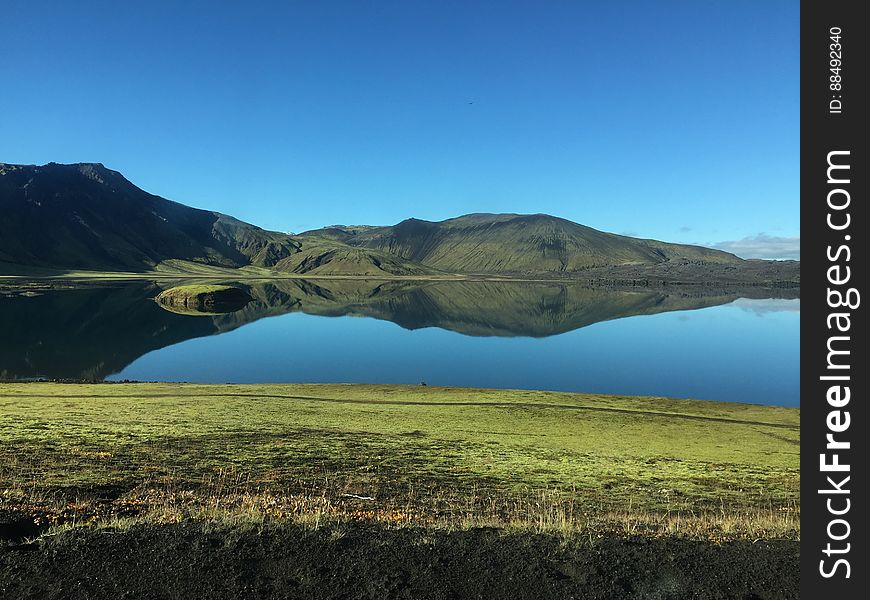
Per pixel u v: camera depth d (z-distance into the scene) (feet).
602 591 25.30
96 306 421.18
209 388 136.87
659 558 28.71
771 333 318.86
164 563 26.40
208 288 513.04
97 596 23.72
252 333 305.12
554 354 242.37
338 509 39.68
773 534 33.68
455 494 50.55
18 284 622.13
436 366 211.20
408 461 65.92
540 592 25.07
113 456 59.67
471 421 100.68
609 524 35.94
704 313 458.50
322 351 244.42
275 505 39.40
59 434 72.59
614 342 283.79
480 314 449.89
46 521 32.24
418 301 587.68
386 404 119.65
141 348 240.32
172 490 46.52
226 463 59.82
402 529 31.91
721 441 90.07
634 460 72.23
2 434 71.00
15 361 200.23
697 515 45.83
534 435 89.25
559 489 54.95
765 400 157.69
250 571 26.07
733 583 26.48
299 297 621.31
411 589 24.90
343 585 25.11
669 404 126.52
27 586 24.22
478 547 29.22
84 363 200.95
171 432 77.87
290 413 102.89
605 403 125.08
